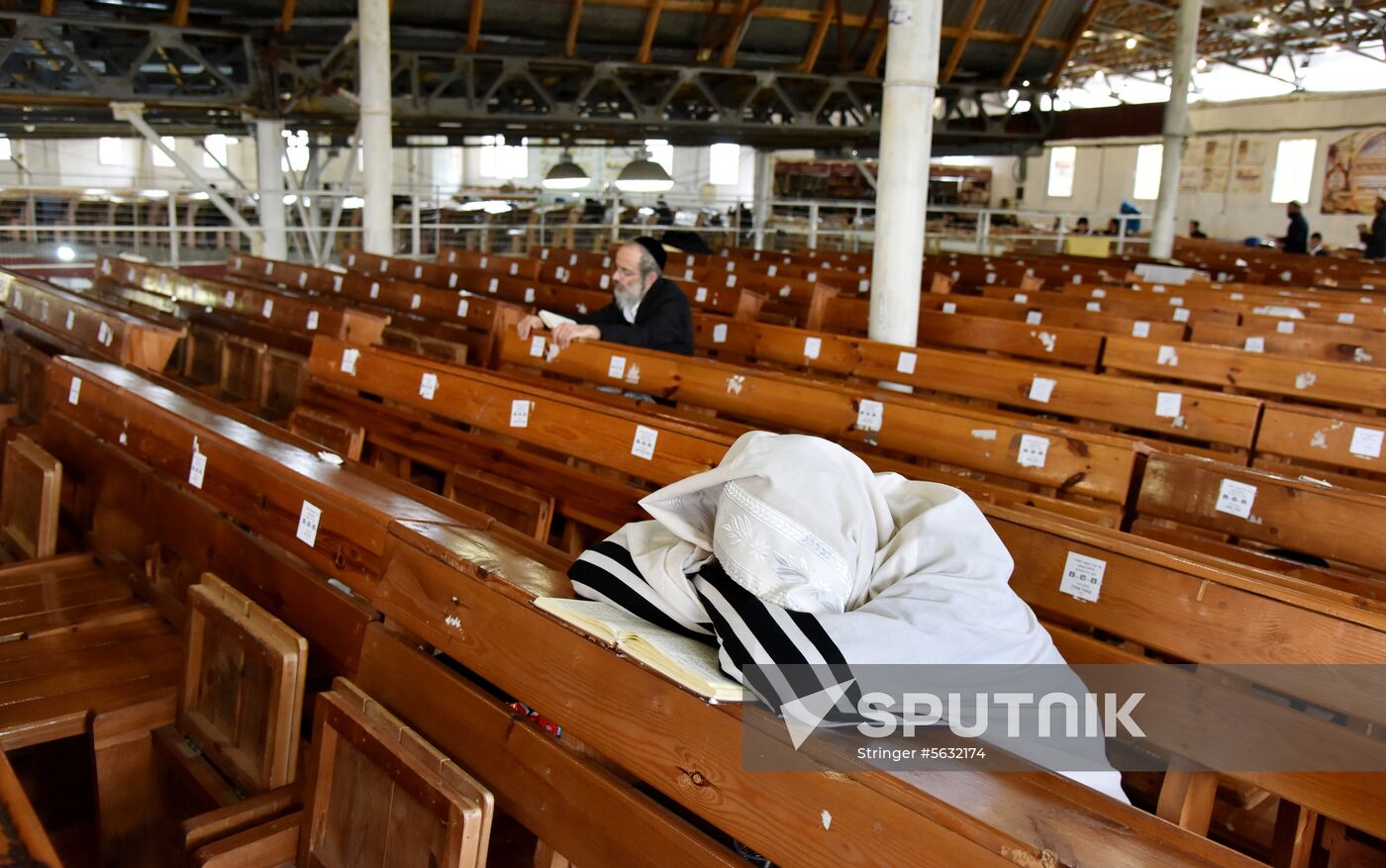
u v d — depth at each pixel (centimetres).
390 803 178
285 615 252
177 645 272
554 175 1501
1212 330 633
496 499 323
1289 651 192
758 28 1491
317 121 1350
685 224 2066
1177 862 125
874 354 504
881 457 362
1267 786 196
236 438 282
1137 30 2423
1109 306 783
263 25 1127
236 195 1338
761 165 1962
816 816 144
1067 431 306
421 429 387
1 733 223
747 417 415
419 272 914
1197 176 2786
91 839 270
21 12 975
